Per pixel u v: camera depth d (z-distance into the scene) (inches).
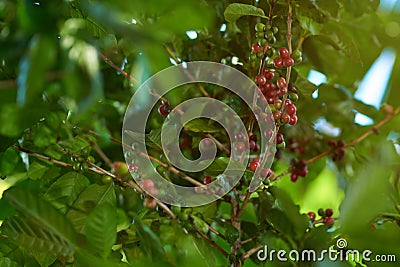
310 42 52.3
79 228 44.8
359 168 53.9
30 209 39.8
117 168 44.9
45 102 41.9
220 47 50.3
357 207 46.1
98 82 35.2
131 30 36.1
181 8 38.5
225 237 46.1
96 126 48.7
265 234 47.6
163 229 46.5
